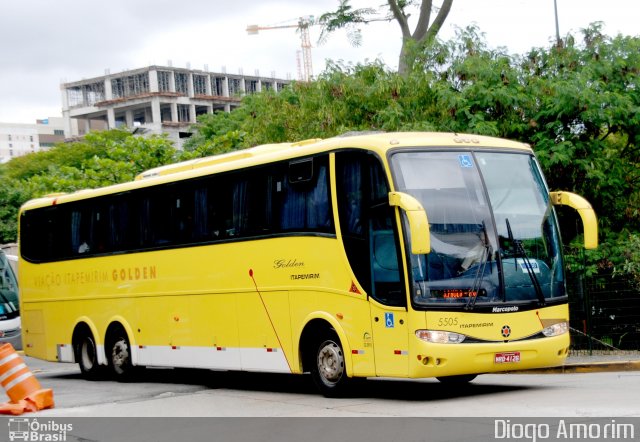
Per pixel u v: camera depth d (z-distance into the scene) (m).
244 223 16.06
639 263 20.25
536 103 24.70
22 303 22.83
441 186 13.28
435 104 24.92
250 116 30.14
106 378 20.58
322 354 14.50
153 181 18.62
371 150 13.44
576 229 25.09
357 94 25.98
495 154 13.93
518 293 13.27
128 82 163.00
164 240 18.23
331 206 14.12
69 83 170.25
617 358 18.86
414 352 12.65
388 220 13.10
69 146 95.38
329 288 14.12
